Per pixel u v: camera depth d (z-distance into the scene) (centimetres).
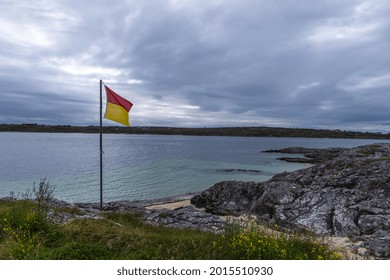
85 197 3347
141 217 1802
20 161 6444
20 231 832
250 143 18838
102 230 916
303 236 1103
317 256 844
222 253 789
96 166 5803
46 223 923
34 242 793
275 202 2108
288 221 1816
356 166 2905
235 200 2720
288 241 925
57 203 1845
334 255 891
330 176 2777
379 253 1209
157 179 4550
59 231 880
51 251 724
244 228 998
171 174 5053
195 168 5859
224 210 2545
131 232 958
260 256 768
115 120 1662
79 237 852
